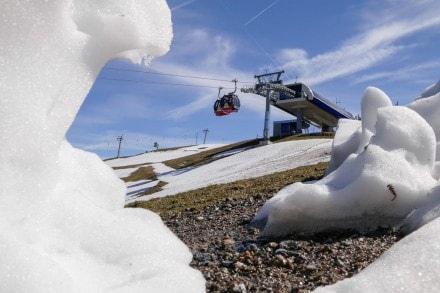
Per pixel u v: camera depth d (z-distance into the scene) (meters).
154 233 2.86
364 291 3.38
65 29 2.40
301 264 5.71
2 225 2.11
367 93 12.27
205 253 6.95
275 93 71.56
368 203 7.26
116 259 2.57
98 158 3.07
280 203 7.57
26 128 2.25
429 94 13.91
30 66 2.29
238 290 4.67
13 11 2.24
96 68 2.53
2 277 1.91
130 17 2.48
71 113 2.42
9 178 2.22
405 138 8.45
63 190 2.61
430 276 3.58
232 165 51.56
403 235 6.65
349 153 12.45
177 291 2.50
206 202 18.33
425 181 7.46
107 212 2.76
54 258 2.26
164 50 2.68
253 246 6.84
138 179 66.06
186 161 82.00
